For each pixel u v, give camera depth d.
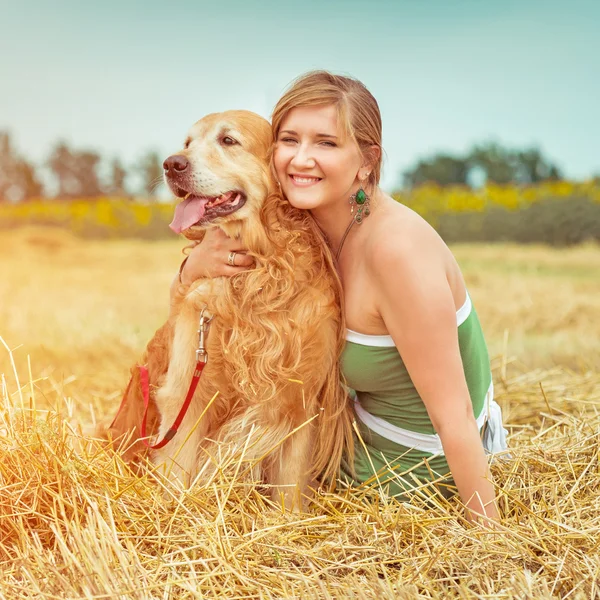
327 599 1.68
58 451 2.21
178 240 18.30
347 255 2.46
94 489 2.21
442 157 28.64
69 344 4.84
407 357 2.24
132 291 7.87
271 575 1.87
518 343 4.56
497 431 2.63
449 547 1.96
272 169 2.59
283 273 2.47
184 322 2.58
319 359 2.45
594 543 1.96
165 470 2.43
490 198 18.19
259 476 2.61
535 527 2.02
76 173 32.69
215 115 2.77
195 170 2.63
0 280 8.56
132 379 2.89
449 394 2.19
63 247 13.73
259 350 2.46
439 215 16.19
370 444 2.63
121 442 2.80
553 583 1.81
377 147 2.39
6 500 2.07
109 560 1.82
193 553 1.96
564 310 5.89
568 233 14.70
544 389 3.43
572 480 2.40
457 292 2.38
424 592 1.80
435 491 2.39
